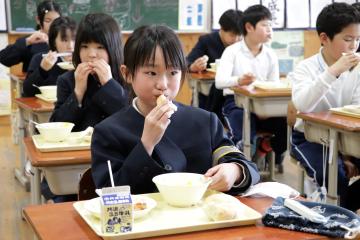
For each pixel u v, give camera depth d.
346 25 2.54
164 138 1.33
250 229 1.04
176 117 1.37
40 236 0.99
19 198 3.44
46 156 1.82
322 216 1.05
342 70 2.48
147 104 1.32
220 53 4.86
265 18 4.00
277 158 4.10
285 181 3.91
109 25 2.18
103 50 2.17
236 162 1.33
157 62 1.26
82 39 2.16
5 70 5.60
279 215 1.05
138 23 6.16
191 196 1.14
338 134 2.32
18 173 3.83
